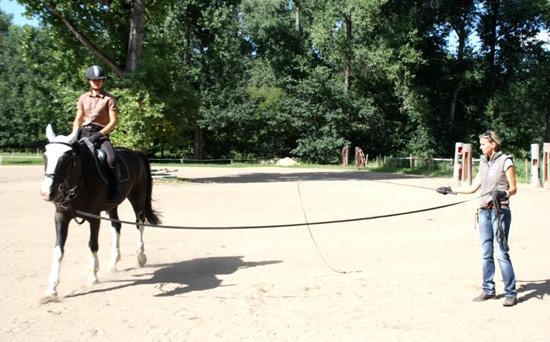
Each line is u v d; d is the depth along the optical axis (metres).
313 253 11.06
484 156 7.91
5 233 12.75
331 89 56.22
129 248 11.48
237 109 57.03
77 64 28.31
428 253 11.08
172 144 30.06
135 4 27.58
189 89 30.30
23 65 69.00
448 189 8.20
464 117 56.38
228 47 56.66
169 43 30.95
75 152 7.75
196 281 8.71
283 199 20.89
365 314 7.00
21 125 67.88
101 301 7.52
